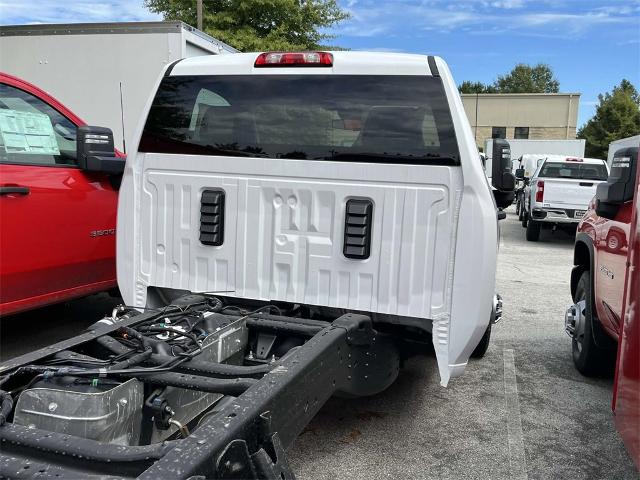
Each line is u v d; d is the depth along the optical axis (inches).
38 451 75.5
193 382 91.6
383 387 133.5
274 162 130.7
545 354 207.5
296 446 134.9
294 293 131.4
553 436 143.9
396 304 125.0
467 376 182.7
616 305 147.6
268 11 821.2
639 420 92.5
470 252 119.5
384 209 124.6
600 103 2055.9
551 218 520.4
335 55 131.6
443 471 126.3
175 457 66.9
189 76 140.1
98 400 85.3
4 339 196.1
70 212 171.5
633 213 106.5
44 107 174.7
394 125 125.3
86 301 243.8
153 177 140.0
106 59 318.3
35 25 323.6
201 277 137.9
